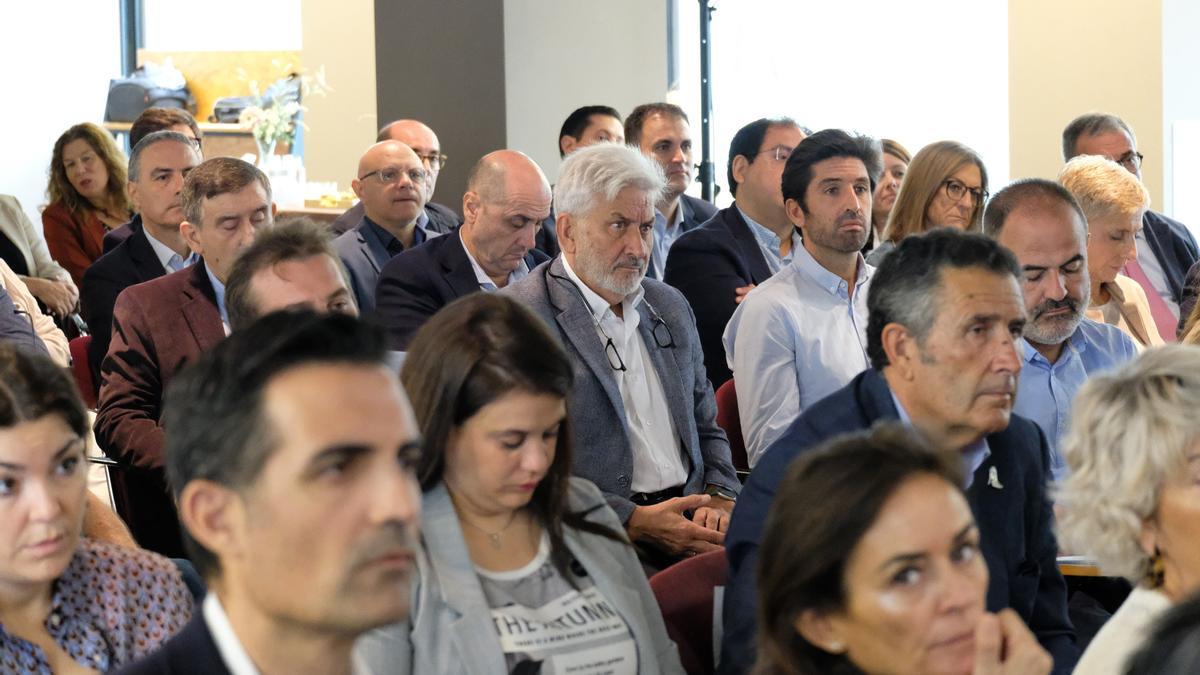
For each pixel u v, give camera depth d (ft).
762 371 13.15
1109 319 14.65
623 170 11.77
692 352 12.54
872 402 8.43
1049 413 11.46
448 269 14.94
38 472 6.77
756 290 13.56
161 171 16.40
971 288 8.15
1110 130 20.94
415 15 23.59
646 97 24.45
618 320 11.99
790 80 27.99
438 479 7.55
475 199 14.90
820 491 5.46
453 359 7.47
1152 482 6.63
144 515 12.37
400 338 14.55
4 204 21.77
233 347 4.23
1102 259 14.17
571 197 11.87
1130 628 6.67
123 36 33.17
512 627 7.40
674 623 8.39
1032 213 11.07
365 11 28.73
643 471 11.76
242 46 32.07
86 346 15.87
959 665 5.36
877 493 5.37
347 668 4.36
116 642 7.29
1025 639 5.46
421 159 21.35
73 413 6.92
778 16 27.86
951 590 5.36
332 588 4.08
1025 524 8.70
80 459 6.98
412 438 4.23
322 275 10.07
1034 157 27.35
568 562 7.80
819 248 13.51
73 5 32.42
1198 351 6.87
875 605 5.36
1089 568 9.57
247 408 4.11
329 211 25.04
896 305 8.32
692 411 12.28
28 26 31.65
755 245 17.07
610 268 11.82
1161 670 3.00
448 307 7.72
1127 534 6.73
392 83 23.63
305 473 4.07
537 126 23.99
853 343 13.41
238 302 10.05
